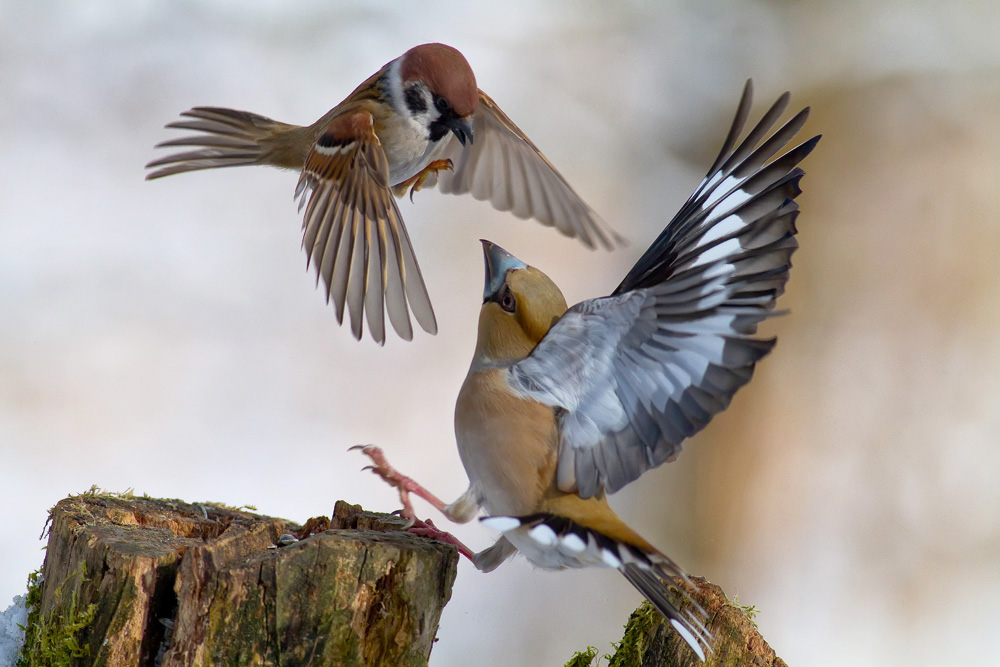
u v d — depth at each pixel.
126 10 16.50
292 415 14.62
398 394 15.13
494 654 13.05
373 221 6.90
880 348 15.23
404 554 5.71
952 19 16.48
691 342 5.58
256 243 15.95
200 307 15.26
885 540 14.47
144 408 14.20
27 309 14.66
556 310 6.47
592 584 13.83
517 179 9.17
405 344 15.66
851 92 16.25
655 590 6.04
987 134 15.84
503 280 6.49
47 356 14.24
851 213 15.78
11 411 13.77
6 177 15.43
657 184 17.42
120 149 15.99
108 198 15.73
